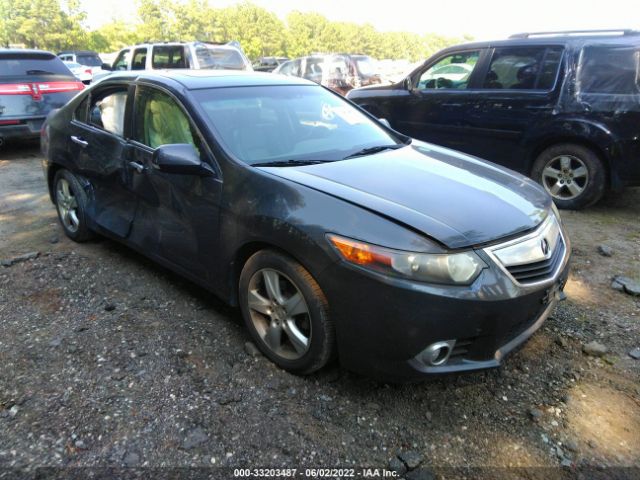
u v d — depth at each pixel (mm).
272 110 3516
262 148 3168
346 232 2398
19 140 9156
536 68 5770
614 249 4590
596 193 5516
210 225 3010
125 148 3670
